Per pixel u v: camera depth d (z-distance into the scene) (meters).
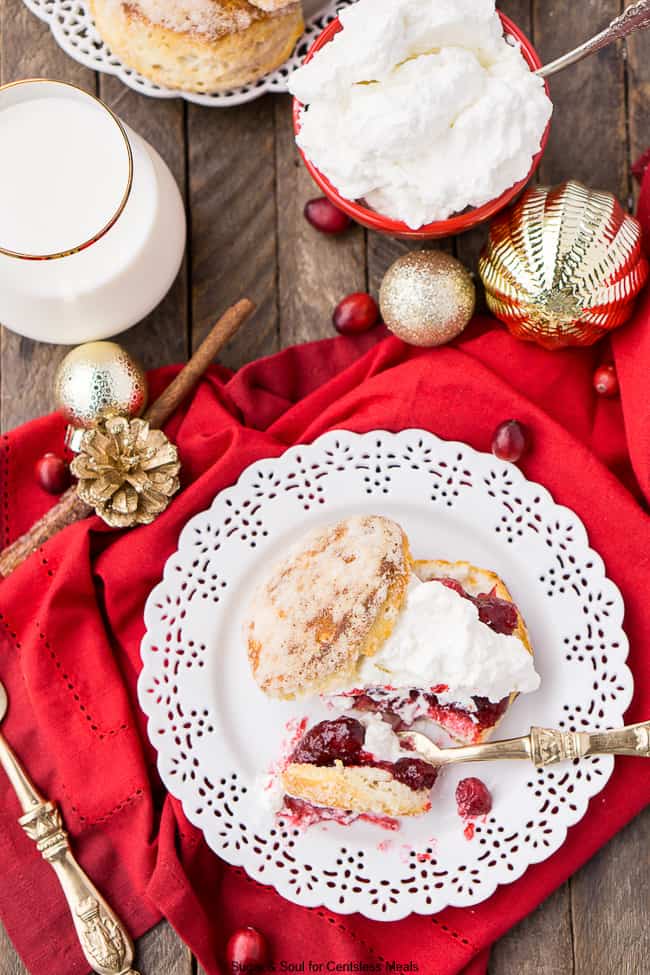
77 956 0.76
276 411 0.78
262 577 0.75
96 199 0.73
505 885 0.74
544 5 0.78
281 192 0.79
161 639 0.74
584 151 0.78
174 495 0.76
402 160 0.70
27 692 0.77
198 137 0.79
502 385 0.75
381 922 0.75
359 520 0.73
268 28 0.74
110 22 0.74
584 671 0.74
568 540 0.75
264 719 0.75
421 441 0.75
